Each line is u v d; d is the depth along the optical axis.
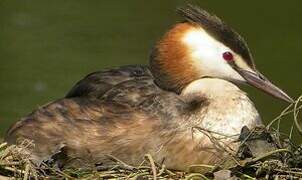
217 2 27.31
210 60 13.27
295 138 17.28
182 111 12.73
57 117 13.16
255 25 25.91
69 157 12.93
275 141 12.34
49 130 13.09
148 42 23.50
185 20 13.47
